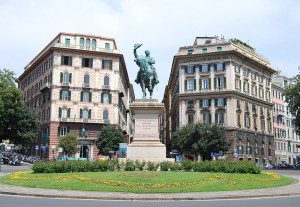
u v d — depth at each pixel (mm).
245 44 91062
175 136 72438
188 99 84312
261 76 92500
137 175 21844
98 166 25672
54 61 76625
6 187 19141
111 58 80875
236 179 21828
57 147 71312
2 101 56062
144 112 27969
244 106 83938
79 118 76250
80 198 16172
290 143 109500
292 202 15062
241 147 80375
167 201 15523
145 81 29250
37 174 24188
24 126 63656
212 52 82188
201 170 26219
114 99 80000
